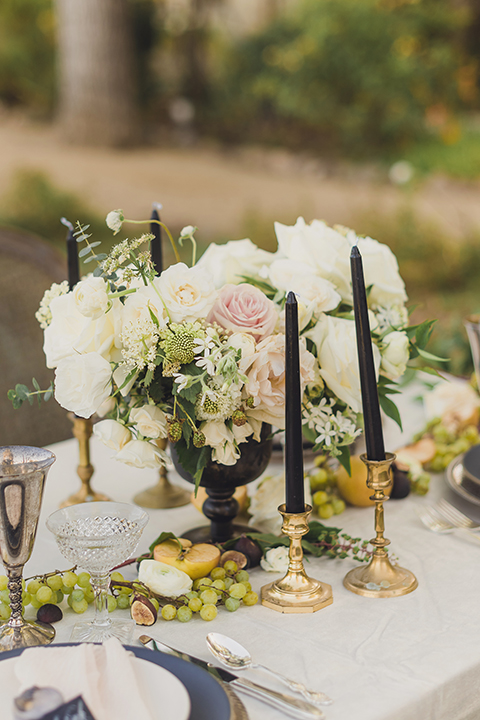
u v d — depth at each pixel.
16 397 0.78
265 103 9.34
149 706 0.53
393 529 0.95
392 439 1.26
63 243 6.45
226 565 0.79
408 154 8.36
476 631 0.71
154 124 9.60
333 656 0.66
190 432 0.75
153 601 0.74
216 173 8.33
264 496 0.92
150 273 0.75
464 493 0.97
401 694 0.61
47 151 8.55
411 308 0.96
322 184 7.96
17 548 0.66
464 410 1.24
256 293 0.79
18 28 9.48
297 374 0.72
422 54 8.68
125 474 1.17
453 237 6.22
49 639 0.69
